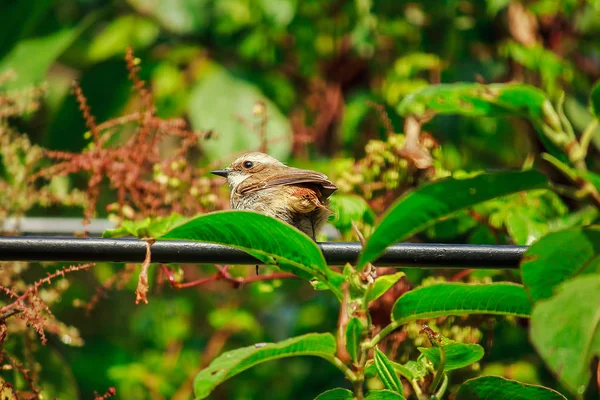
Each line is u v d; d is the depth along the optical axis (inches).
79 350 558.9
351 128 498.3
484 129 506.6
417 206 195.2
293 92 566.9
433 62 516.1
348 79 553.3
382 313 361.4
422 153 363.3
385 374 241.0
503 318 382.0
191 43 574.2
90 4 597.9
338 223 367.2
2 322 297.6
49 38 551.5
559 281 199.6
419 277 427.8
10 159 415.5
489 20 535.5
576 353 174.7
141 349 563.2
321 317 524.7
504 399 245.9
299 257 225.3
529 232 383.2
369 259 199.3
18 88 528.7
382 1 532.7
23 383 361.7
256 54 560.1
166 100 553.9
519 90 217.8
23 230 446.3
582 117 506.6
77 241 268.7
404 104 231.6
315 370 527.8
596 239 193.2
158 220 339.3
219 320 543.2
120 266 449.4
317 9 555.5
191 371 541.3
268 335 568.7
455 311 228.7
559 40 518.9
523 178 199.3
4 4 553.3
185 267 545.0
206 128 525.0
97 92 550.0
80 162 388.8
